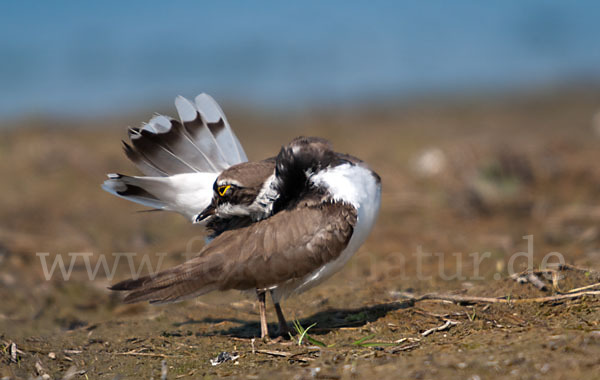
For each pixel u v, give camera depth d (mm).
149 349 9086
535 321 8578
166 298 8672
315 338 9016
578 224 13930
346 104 26875
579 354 6957
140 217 15984
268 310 10617
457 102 26375
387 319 9469
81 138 22062
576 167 17578
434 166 18016
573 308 8859
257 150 20562
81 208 16453
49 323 10602
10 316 10797
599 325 7922
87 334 9883
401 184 17438
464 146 19281
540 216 14688
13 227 15000
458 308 9555
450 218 15086
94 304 11492
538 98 26203
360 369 7289
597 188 16172
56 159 19719
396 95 27656
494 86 28125
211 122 10031
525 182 16828
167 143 9961
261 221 8984
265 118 25344
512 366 6879
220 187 9266
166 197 9930
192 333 9734
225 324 10109
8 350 8938
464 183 16688
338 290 11156
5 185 17969
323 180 8977
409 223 14875
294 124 24359
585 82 27812
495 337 7922
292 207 8984
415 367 7125
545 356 7012
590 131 21141
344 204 8852
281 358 8289
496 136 20906
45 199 17047
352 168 9125
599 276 9930
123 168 19062
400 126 23406
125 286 8656
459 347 7695
